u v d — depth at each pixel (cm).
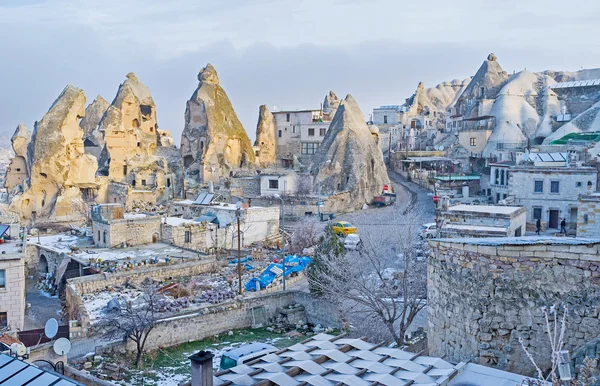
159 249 5297
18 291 3653
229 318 3675
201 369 1163
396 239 4603
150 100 11094
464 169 9094
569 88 9919
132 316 3234
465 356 1468
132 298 3969
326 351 1443
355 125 8956
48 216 7544
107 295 4059
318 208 7381
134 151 9988
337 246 3772
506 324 1392
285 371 1303
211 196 6750
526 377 1240
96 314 3619
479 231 3356
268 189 7962
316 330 3631
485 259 1430
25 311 4181
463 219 3694
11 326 3622
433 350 1623
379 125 12081
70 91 8188
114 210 5509
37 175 7688
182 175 9425
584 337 1297
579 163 5219
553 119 9425
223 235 5803
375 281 3572
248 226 6016
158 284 4362
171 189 9256
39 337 3127
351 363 1367
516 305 1380
